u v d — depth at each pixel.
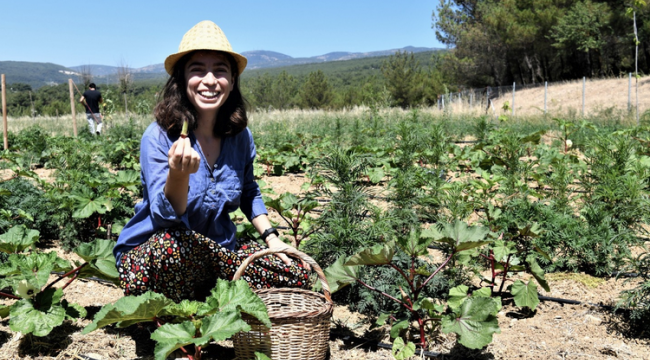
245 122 3.02
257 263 2.95
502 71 36.12
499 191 5.20
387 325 3.21
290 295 2.92
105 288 3.83
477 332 2.61
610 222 4.29
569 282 3.87
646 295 3.17
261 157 8.60
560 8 30.53
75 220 4.60
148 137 2.86
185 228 2.74
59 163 6.36
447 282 3.39
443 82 40.31
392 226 3.94
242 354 2.60
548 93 28.94
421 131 8.80
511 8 31.89
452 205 4.01
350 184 3.68
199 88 2.79
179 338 2.26
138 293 2.84
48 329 2.79
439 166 6.40
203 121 2.91
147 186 2.84
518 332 3.19
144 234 2.88
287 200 4.14
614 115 13.63
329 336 2.98
